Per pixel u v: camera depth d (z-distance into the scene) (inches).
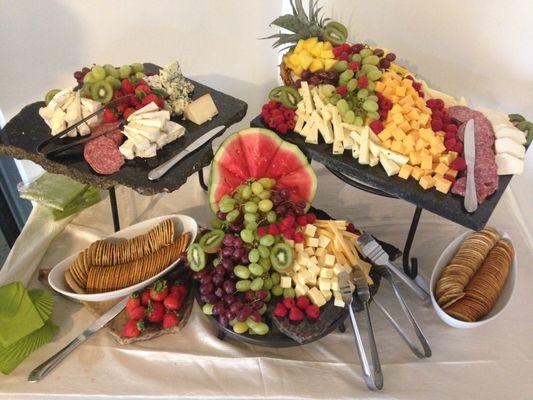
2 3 41.3
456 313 34.3
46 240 41.0
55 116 38.3
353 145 38.6
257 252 33.0
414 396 31.8
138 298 35.1
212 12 53.8
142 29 50.4
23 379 31.9
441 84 52.6
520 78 47.5
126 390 31.8
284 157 38.7
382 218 45.7
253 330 32.2
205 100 42.1
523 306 38.0
